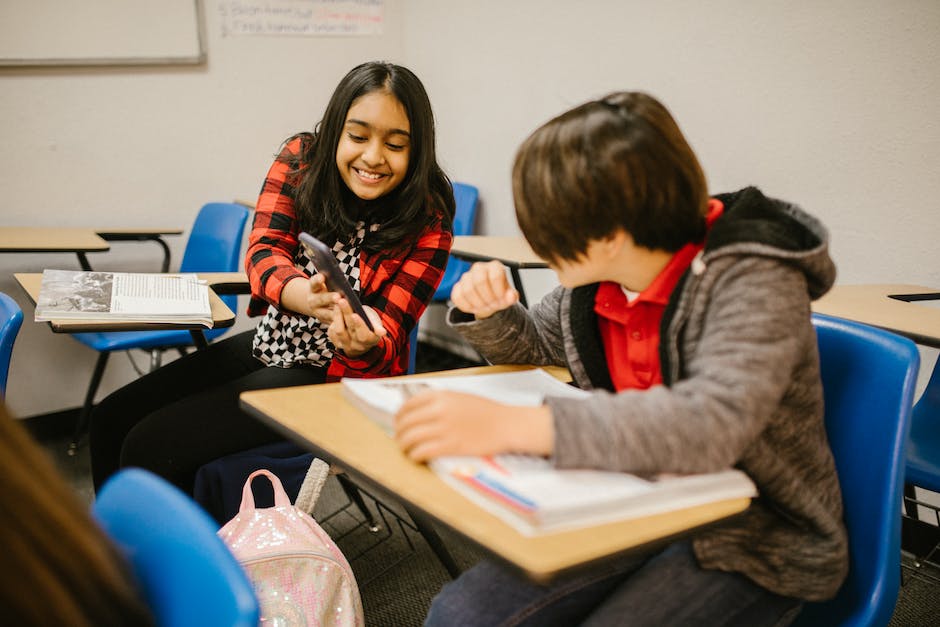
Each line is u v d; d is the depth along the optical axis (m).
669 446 0.61
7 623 0.36
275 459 1.30
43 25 2.40
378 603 1.60
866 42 1.83
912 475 1.33
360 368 1.34
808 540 0.77
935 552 1.66
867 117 1.85
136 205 2.72
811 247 0.71
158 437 1.27
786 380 0.66
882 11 1.79
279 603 0.98
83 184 2.60
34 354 2.55
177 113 2.74
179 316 1.33
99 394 2.72
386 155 1.34
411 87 1.33
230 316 1.42
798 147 2.01
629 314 0.83
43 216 2.54
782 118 2.03
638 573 0.79
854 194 1.91
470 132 3.16
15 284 2.48
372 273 1.41
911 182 1.79
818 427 0.78
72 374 2.64
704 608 0.74
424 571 1.73
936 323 1.38
